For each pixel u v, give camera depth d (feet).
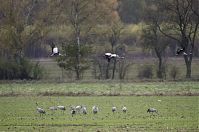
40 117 164.45
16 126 145.89
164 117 163.12
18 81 318.04
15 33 358.23
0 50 365.61
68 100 222.69
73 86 285.64
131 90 261.03
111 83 301.22
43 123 150.71
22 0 368.89
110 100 220.23
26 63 340.18
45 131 136.46
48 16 376.89
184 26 354.95
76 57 337.93
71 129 139.03
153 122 151.64
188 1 352.49
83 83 302.86
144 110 182.91
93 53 359.46
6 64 337.31
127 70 365.20
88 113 173.47
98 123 149.28
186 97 231.50
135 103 207.82
